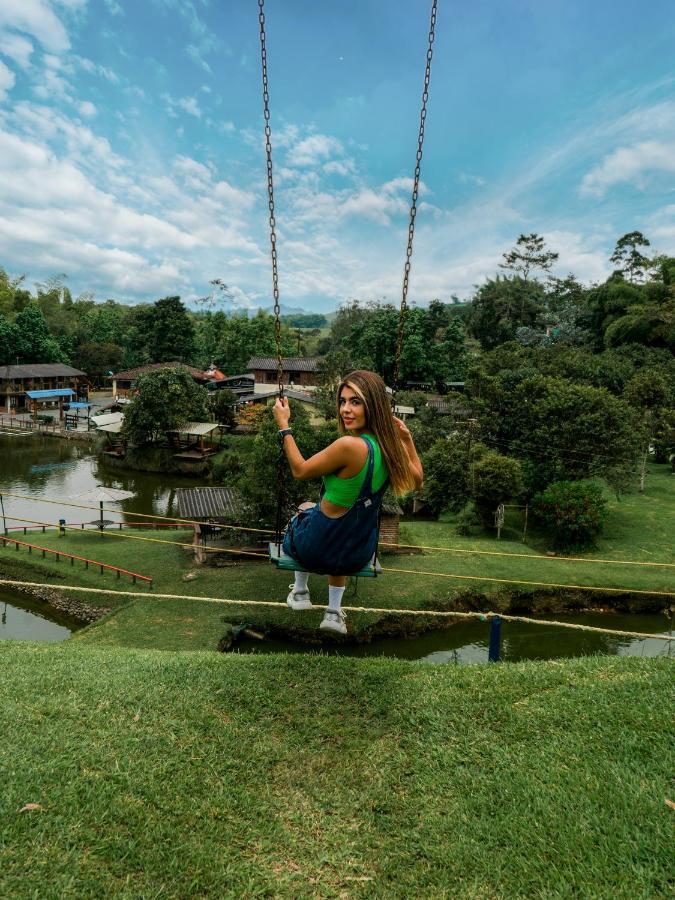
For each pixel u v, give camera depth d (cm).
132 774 375
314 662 561
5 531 2742
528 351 4994
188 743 414
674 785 358
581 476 3073
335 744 419
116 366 9081
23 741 413
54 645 978
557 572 2373
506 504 3025
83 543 2708
